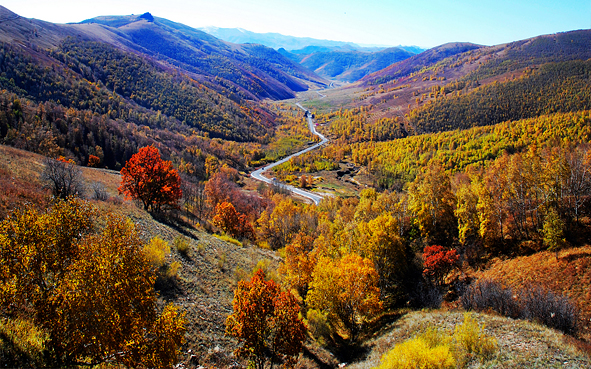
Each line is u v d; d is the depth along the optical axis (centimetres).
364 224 5431
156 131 19062
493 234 5597
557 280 4112
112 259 1285
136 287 1318
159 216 4684
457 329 2470
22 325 1327
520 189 6025
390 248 4950
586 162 6041
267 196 11994
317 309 3603
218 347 2234
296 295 4041
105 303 1230
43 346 1280
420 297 4662
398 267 5262
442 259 4844
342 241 5878
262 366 2150
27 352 1213
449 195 6538
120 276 1278
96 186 4512
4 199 2703
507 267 4828
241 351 2117
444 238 6278
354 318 3762
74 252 1338
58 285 1286
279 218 7394
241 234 6556
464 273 5112
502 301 3494
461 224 5934
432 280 5084
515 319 2962
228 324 2170
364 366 2539
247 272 3788
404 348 2022
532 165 6612
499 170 7556
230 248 4609
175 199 5197
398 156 18325
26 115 11781
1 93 13212
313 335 3194
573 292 3831
